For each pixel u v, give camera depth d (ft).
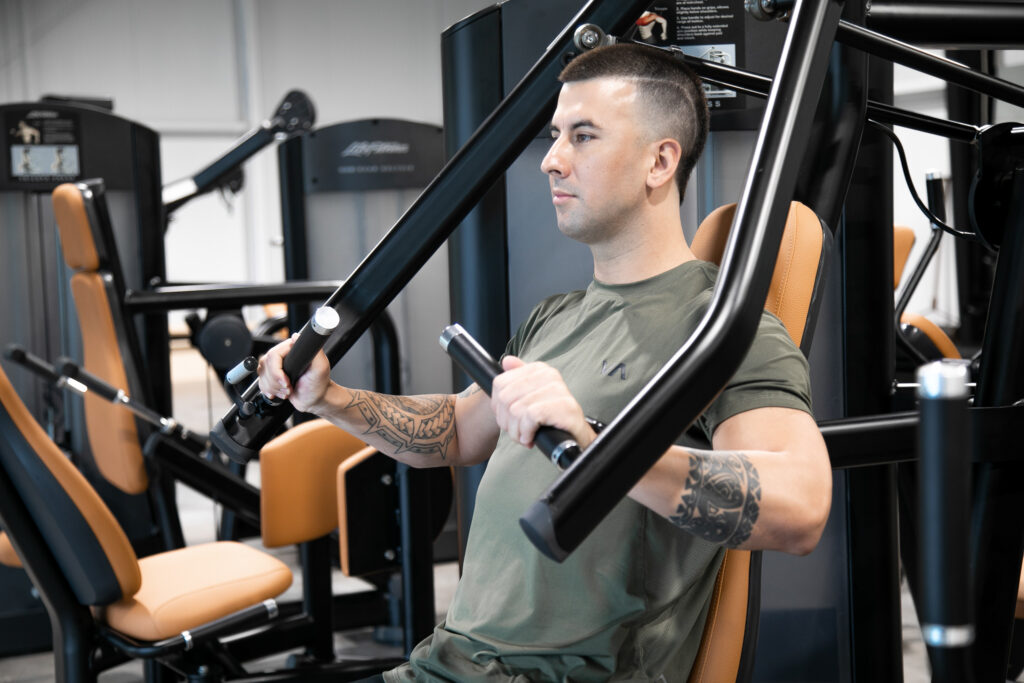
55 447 6.90
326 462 8.96
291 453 8.73
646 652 4.17
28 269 11.66
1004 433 5.11
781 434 3.70
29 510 7.06
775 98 3.16
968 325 13.47
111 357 10.18
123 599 7.39
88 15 32.89
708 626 4.32
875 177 6.40
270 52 34.50
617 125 4.28
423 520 8.61
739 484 3.43
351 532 8.46
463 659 4.42
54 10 32.53
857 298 6.44
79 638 7.28
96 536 7.00
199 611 7.47
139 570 7.22
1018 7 5.82
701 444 4.16
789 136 3.07
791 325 4.46
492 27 6.35
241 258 34.42
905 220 20.77
